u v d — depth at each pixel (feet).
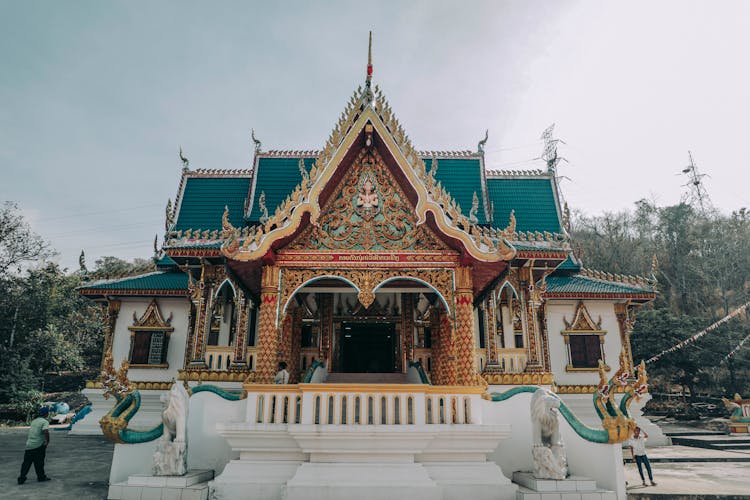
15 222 148.46
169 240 69.46
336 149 40.93
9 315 148.36
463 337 39.37
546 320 82.23
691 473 49.78
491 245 38.60
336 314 74.43
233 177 94.17
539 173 94.17
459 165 90.74
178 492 30.55
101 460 51.60
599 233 272.10
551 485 31.14
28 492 35.42
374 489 31.12
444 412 35.04
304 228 41.75
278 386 34.94
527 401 37.06
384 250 41.47
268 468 32.96
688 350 131.95
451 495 32.12
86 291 83.15
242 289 46.83
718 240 208.64
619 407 32.83
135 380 80.74
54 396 149.18
